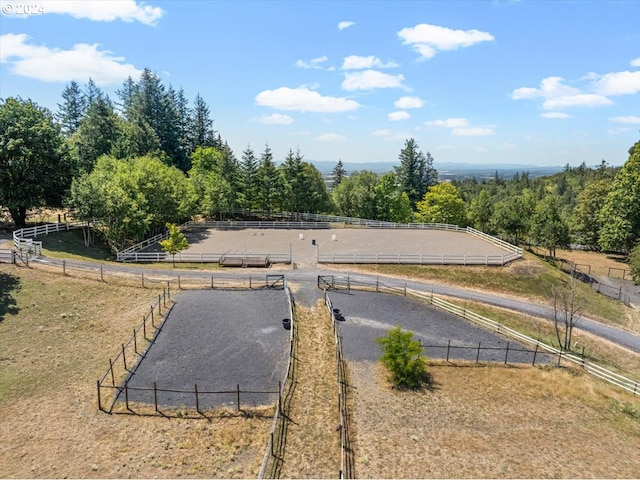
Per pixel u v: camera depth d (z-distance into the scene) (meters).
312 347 24.30
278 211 74.81
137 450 15.81
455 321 29.55
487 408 19.73
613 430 18.72
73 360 21.81
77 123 86.06
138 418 17.59
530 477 15.42
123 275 33.12
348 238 53.53
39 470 14.77
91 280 30.44
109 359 22.02
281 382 20.41
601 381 23.61
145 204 47.88
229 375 20.89
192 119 104.31
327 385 20.69
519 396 20.91
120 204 41.69
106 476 14.55
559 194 147.75
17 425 17.05
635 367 27.16
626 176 56.84
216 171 75.69
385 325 28.03
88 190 40.25
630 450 17.41
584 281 45.69
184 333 24.97
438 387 21.33
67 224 45.84
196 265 39.25
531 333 29.20
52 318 25.08
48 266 31.67
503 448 16.98
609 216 58.66
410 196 97.50
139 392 19.31
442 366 23.48
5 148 39.06
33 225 46.91
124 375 20.61
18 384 19.61
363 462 15.65
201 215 70.69
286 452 15.93
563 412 19.81
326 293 32.03
